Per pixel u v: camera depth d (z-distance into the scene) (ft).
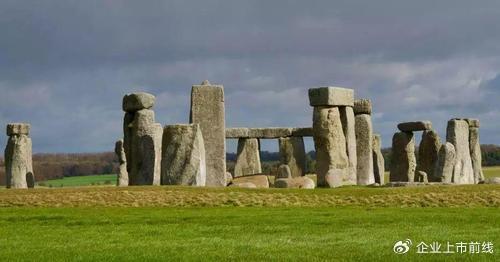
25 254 86.99
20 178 228.02
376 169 240.32
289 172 244.42
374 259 82.64
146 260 82.74
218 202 146.30
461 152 206.08
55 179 407.44
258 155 263.70
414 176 216.74
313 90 199.82
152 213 128.88
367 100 227.20
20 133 229.86
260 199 148.66
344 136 201.98
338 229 106.63
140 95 181.47
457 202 142.92
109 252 87.86
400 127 227.40
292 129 262.06
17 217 123.24
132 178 180.86
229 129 262.67
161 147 176.86
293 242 94.68
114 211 132.67
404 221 115.14
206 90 192.85
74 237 100.78
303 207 139.64
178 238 99.25
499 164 395.34
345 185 192.75
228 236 100.73
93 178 405.80
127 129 183.73
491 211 128.67
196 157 171.01
